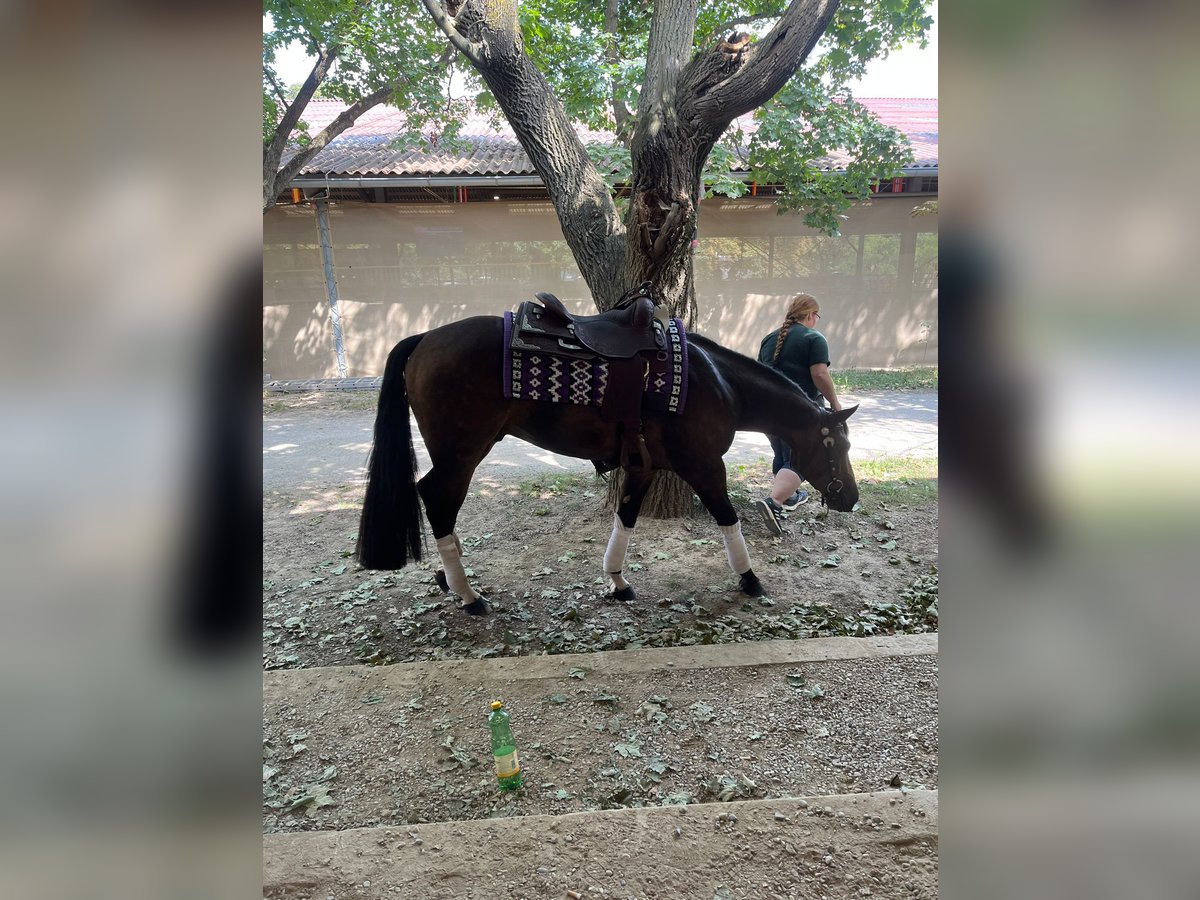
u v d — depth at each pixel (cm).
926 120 1309
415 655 301
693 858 176
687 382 305
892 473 554
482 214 1025
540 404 301
